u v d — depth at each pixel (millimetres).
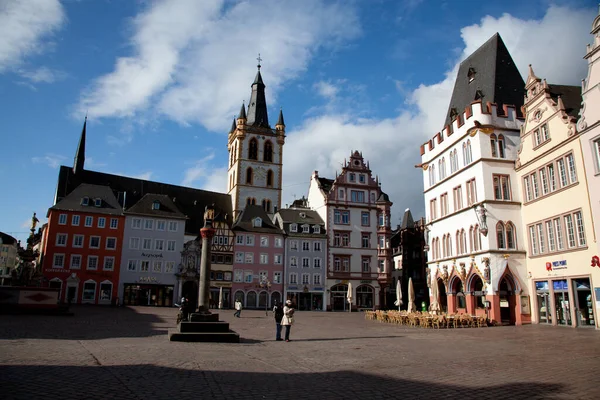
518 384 12602
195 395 10602
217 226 82938
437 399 10852
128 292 75625
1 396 9727
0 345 18000
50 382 11273
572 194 36969
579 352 19812
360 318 53906
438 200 53344
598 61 34344
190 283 80500
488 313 41844
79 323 32219
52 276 71375
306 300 84875
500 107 48000
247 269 83000
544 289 40250
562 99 41062
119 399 9938
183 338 22156
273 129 113500
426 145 57156
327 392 11430
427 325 36625
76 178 89188
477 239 44750
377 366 15680
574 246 36594
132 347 18922
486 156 44750
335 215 88375
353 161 91312
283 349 20406
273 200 108688
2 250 141375
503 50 51750
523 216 43688
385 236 89688
